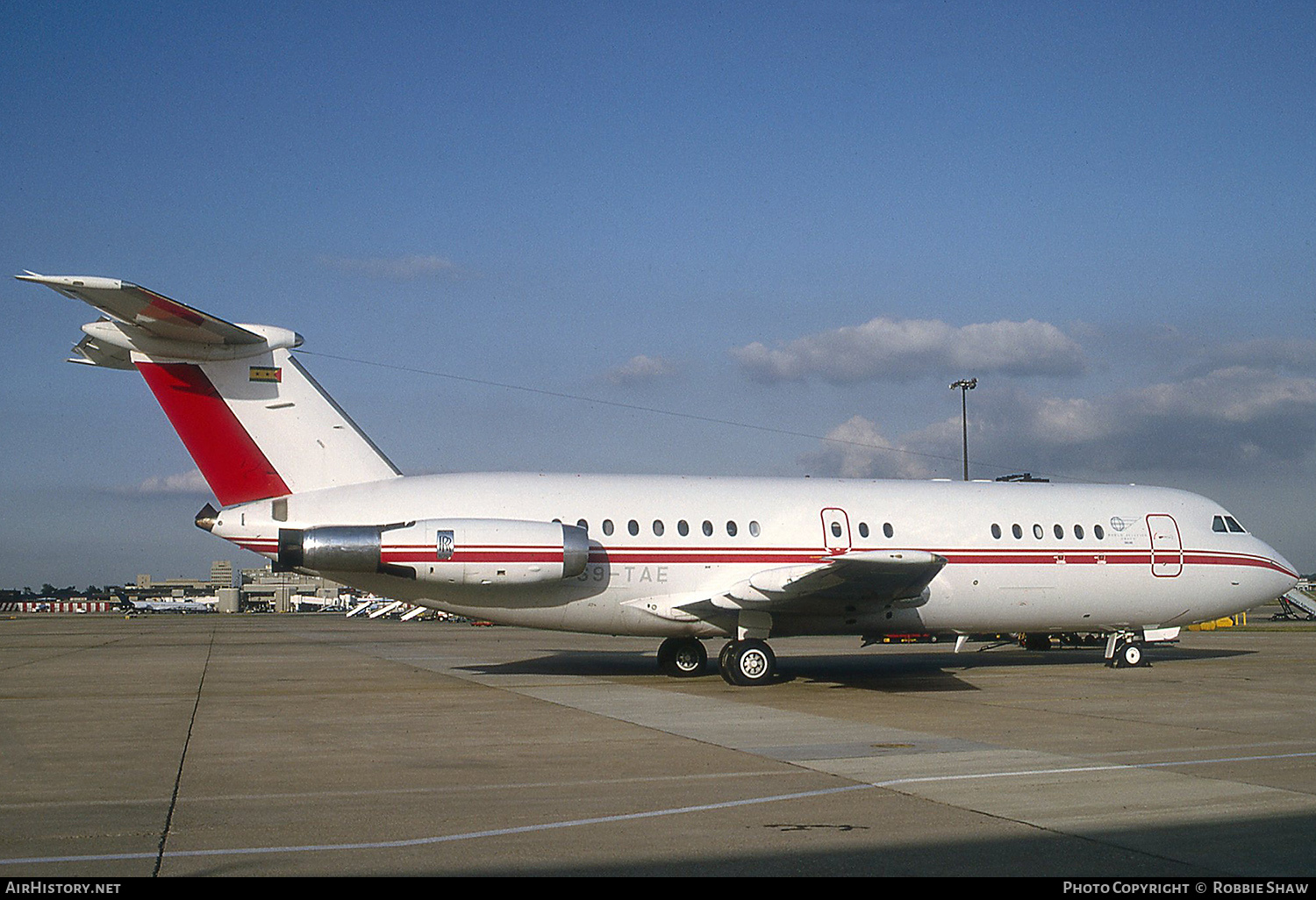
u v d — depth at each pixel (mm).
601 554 18750
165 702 16516
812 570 17547
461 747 11742
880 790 9266
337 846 7348
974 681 20016
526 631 47906
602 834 7680
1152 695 17500
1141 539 22203
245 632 48312
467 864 6879
